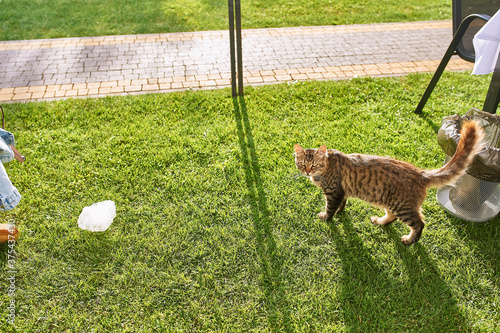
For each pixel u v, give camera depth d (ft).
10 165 15.19
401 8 33.06
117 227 12.82
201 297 10.74
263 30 28.71
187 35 27.73
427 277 11.18
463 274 11.18
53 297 10.77
